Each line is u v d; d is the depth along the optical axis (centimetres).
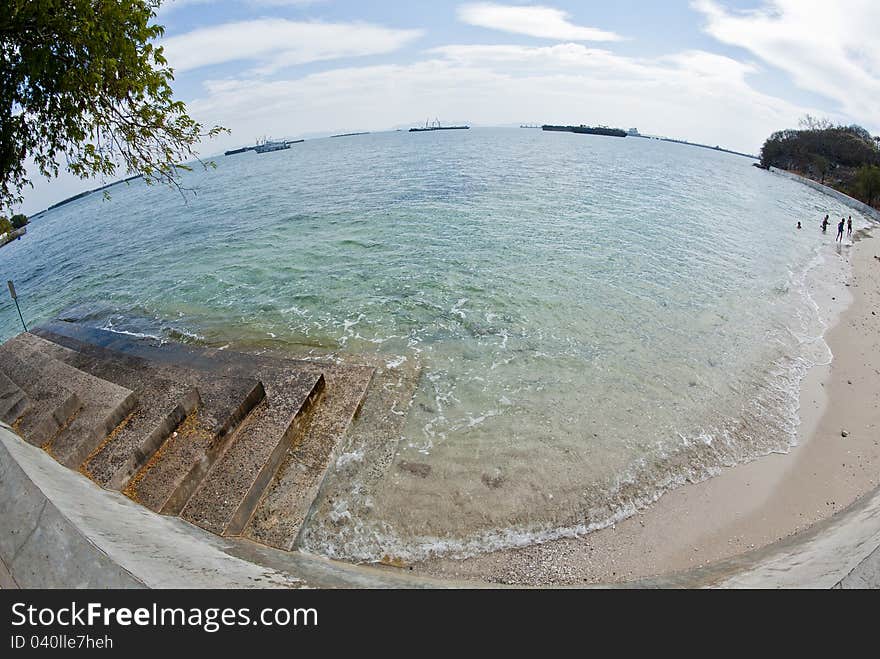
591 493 761
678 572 590
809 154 6500
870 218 3403
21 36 550
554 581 615
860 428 918
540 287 1617
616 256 1992
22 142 636
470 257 1970
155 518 534
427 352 1181
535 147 9638
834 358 1212
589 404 980
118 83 594
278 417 823
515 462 820
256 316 1467
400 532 689
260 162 10375
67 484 464
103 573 312
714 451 861
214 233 2861
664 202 3438
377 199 3519
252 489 686
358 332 1309
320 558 625
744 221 2972
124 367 1017
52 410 673
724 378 1090
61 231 4569
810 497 748
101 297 1864
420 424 914
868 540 420
